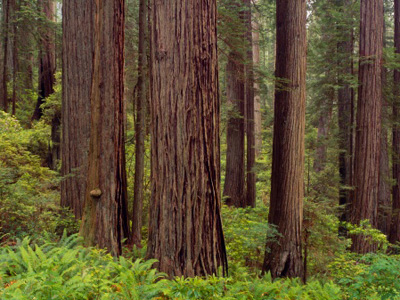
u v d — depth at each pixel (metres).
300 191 7.96
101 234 6.21
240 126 13.91
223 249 5.27
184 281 4.47
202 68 5.07
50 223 7.53
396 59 12.74
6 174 7.80
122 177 6.65
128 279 4.41
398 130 16.11
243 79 11.08
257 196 17.19
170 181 5.00
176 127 4.99
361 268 7.39
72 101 9.00
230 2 11.76
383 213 16.70
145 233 8.99
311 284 5.86
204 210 5.03
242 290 4.95
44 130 15.98
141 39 8.39
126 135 10.41
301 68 8.13
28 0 15.81
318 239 8.29
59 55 20.02
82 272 4.49
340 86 15.51
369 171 11.73
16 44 16.28
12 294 3.57
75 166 8.98
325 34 17.00
